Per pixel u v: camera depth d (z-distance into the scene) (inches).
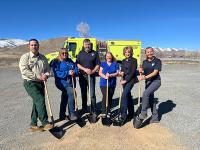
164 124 121.2
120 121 118.9
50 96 191.0
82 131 111.7
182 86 232.7
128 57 122.3
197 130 113.7
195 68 465.4
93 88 129.3
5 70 434.6
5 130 116.3
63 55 123.3
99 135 107.7
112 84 127.9
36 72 109.5
